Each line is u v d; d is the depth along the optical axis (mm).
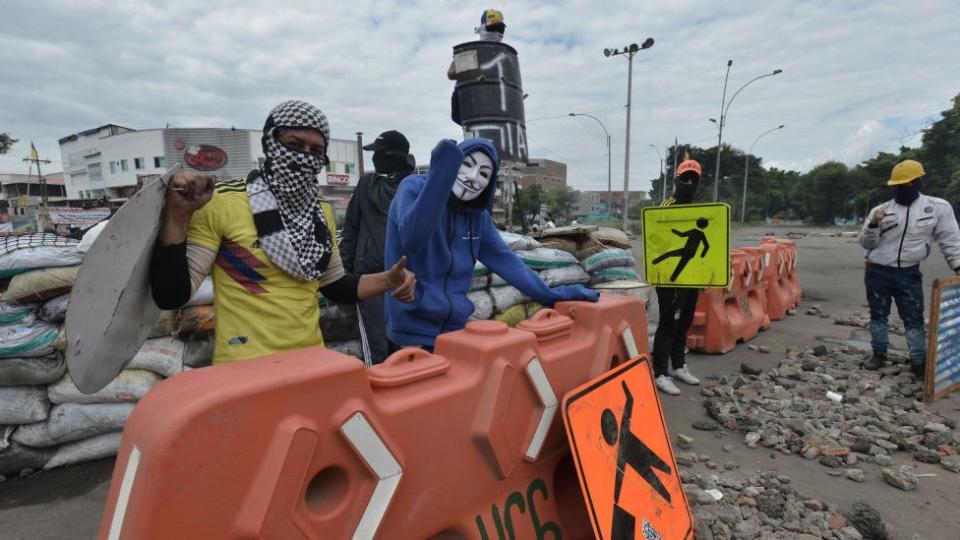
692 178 4258
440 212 1982
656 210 4184
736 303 6211
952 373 4363
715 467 3182
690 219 4043
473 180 2221
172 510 991
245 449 1079
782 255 7754
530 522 1830
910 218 4598
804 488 2963
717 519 2580
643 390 2248
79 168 65875
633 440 2074
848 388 4484
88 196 65500
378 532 1359
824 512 2668
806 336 6520
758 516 2637
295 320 1835
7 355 2828
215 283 1802
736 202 69938
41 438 3008
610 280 5137
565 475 2182
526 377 1753
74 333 1364
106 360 1509
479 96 4918
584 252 5246
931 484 2994
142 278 1507
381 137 3551
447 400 1513
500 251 2527
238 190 1787
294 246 1793
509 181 5797
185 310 3205
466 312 2400
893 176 4684
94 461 3195
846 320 7168
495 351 1651
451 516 1556
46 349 2922
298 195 1831
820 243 26219
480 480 1645
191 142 49625
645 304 4492
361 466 1274
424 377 1505
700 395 4488
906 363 5102
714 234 3959
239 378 1130
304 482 1147
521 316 4523
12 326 2895
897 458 3309
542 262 4645
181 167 1462
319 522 1189
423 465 1460
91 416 3086
